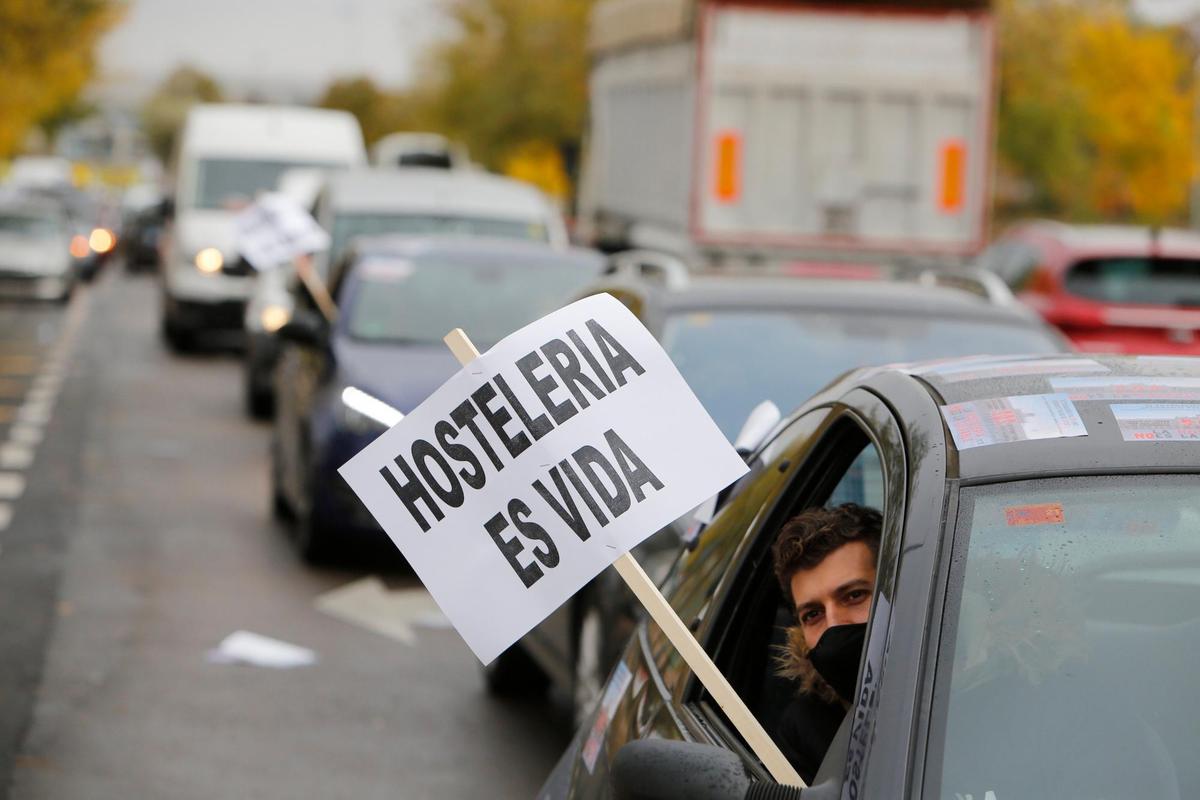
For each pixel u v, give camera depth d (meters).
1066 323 15.34
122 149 125.25
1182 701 2.64
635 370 3.25
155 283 44.53
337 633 9.37
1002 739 2.55
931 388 3.10
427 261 11.92
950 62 16.91
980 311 7.14
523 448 3.20
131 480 14.28
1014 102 35.75
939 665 2.58
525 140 45.94
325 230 15.76
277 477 12.65
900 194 16.98
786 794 2.55
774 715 3.45
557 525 3.18
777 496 3.58
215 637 9.17
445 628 9.58
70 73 42.88
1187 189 41.59
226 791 6.72
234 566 11.00
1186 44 38.66
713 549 3.81
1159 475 2.80
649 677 3.62
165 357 25.27
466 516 3.21
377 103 74.00
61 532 11.95
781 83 16.83
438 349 11.25
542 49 45.28
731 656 3.53
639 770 2.64
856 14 16.84
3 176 72.19
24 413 18.48
